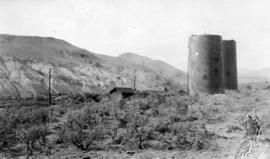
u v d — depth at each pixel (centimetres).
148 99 3816
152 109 2683
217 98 3338
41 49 14300
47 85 9525
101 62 15388
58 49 15038
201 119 2180
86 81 11456
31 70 10219
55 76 10681
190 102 3194
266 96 3453
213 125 1919
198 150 1295
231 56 5309
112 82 12225
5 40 14162
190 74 4150
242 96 3566
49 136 1714
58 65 12256
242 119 1783
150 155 1224
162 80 14738
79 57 15025
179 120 2172
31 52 13250
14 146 1453
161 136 1577
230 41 5331
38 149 1378
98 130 1692
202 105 2897
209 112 2394
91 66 13388
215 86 3969
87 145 1373
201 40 3988
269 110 2175
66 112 3031
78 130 1538
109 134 1723
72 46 17250
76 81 11062
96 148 1383
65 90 9725
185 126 1800
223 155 1176
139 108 2994
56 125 2156
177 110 2619
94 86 11306
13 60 10319
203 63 3969
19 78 9131
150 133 1600
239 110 2434
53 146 1433
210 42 3962
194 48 4059
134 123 1783
